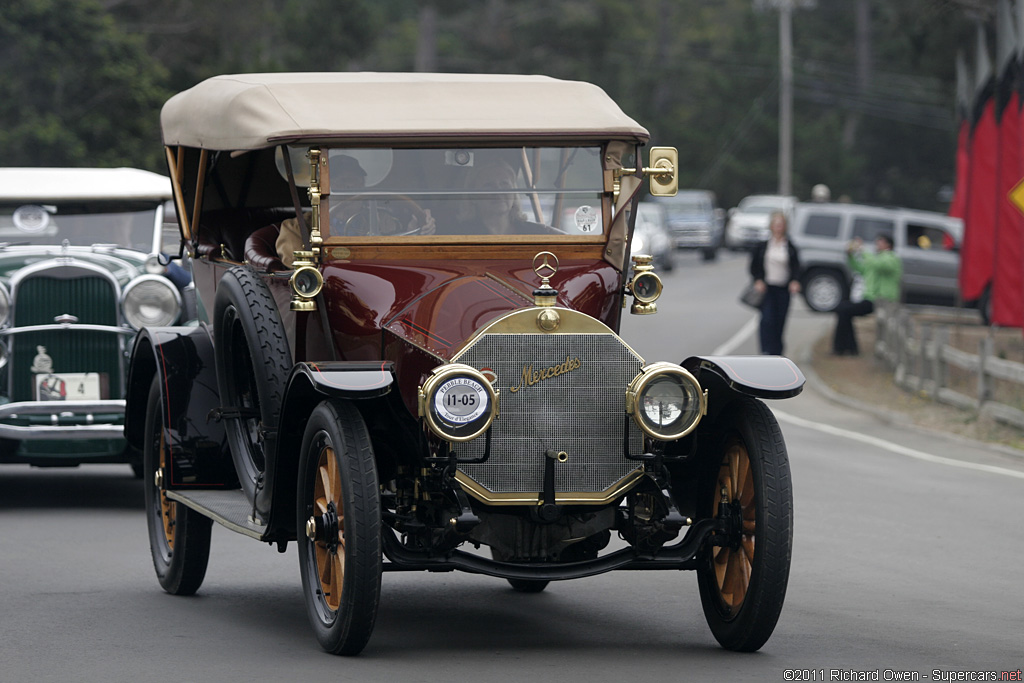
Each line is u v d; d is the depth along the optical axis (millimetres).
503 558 15617
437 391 14500
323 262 16438
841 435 39594
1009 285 51844
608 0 154125
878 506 27312
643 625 17422
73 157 68625
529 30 152125
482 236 16750
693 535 15805
